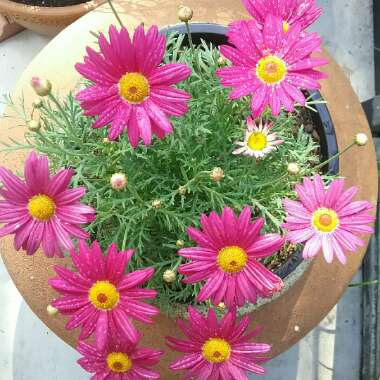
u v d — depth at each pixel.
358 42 0.51
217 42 0.34
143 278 0.21
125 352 0.22
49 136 0.29
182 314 0.30
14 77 0.51
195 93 0.30
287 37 0.22
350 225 0.23
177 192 0.28
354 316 0.46
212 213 0.21
